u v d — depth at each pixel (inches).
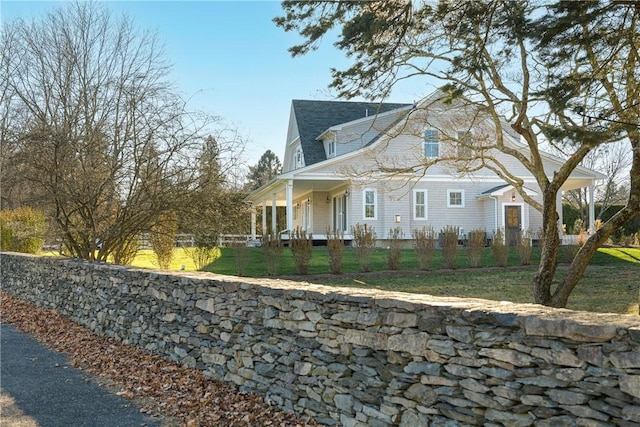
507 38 315.0
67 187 474.6
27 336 379.2
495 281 540.4
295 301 209.8
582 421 121.1
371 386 175.6
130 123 471.5
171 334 293.9
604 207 1450.5
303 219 1183.6
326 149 1031.0
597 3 259.9
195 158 470.6
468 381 145.8
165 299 301.1
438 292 479.2
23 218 761.6
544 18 278.2
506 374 136.5
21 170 478.3
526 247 679.7
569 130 254.8
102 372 279.4
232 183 491.5
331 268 601.6
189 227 502.6
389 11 336.2
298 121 1104.8
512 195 951.6
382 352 172.4
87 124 541.6
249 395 231.5
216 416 210.5
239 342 241.1
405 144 930.7
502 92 384.2
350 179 736.3
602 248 828.0
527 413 131.9
